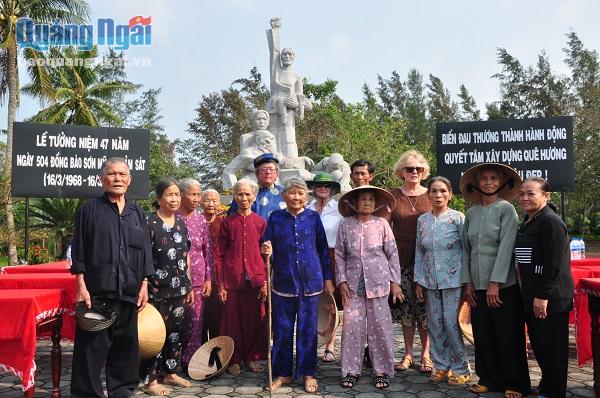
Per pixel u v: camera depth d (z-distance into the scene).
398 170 4.69
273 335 4.40
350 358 4.05
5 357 3.31
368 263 4.08
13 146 6.75
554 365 3.44
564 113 32.81
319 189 5.04
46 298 3.48
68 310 3.84
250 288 4.48
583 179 25.39
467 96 47.66
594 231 27.14
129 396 3.53
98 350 3.42
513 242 3.73
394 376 4.27
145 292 3.67
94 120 21.17
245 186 4.48
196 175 29.02
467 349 5.24
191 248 4.38
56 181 6.89
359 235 4.14
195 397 3.78
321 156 23.03
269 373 3.59
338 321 4.74
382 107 49.06
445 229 4.09
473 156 6.91
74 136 6.95
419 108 48.00
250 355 4.49
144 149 7.23
